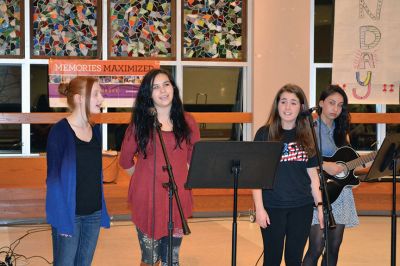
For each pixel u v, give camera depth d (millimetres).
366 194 6996
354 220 3738
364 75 7234
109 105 6797
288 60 7043
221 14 7266
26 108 6969
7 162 6645
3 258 4836
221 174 2893
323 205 2986
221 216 6840
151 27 7129
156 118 2969
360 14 7188
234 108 7438
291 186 3168
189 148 3295
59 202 2947
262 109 7059
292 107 3191
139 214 3188
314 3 7352
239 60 7312
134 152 3285
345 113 3811
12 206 6441
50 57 6934
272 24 7004
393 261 3488
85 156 3037
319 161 3016
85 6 6988
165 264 3252
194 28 7223
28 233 5926
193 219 6684
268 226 3184
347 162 3754
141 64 6848
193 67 7297
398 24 7246
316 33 7387
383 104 7344
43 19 6926
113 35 7043
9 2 6863
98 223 3125
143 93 3207
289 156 3191
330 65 7391
